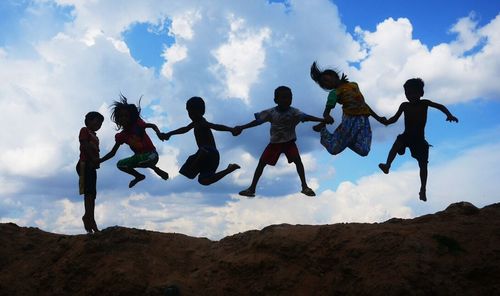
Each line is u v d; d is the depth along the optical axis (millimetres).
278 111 6590
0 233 7184
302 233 5668
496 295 4395
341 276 5008
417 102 7121
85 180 7379
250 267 5492
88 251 6199
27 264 6508
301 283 5199
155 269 5914
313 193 6383
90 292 5742
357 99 6758
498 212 5414
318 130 7000
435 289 4496
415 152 7074
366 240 5176
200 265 5996
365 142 6617
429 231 5121
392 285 4547
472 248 4801
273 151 6625
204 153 6668
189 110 6906
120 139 7262
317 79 7113
